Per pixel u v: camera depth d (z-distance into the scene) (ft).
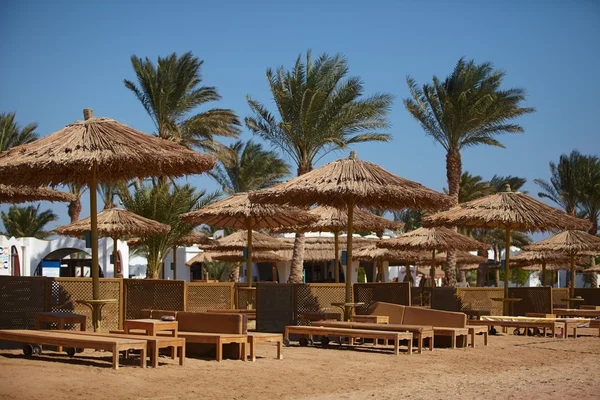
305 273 146.20
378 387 29.30
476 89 107.65
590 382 31.48
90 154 35.94
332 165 47.06
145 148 37.17
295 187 44.86
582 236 77.71
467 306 62.80
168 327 35.78
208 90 112.57
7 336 33.71
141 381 28.35
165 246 85.40
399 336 39.73
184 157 37.96
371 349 42.73
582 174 148.15
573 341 50.78
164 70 107.65
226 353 36.91
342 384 29.84
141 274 161.27
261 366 34.22
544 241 78.48
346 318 48.11
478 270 169.58
